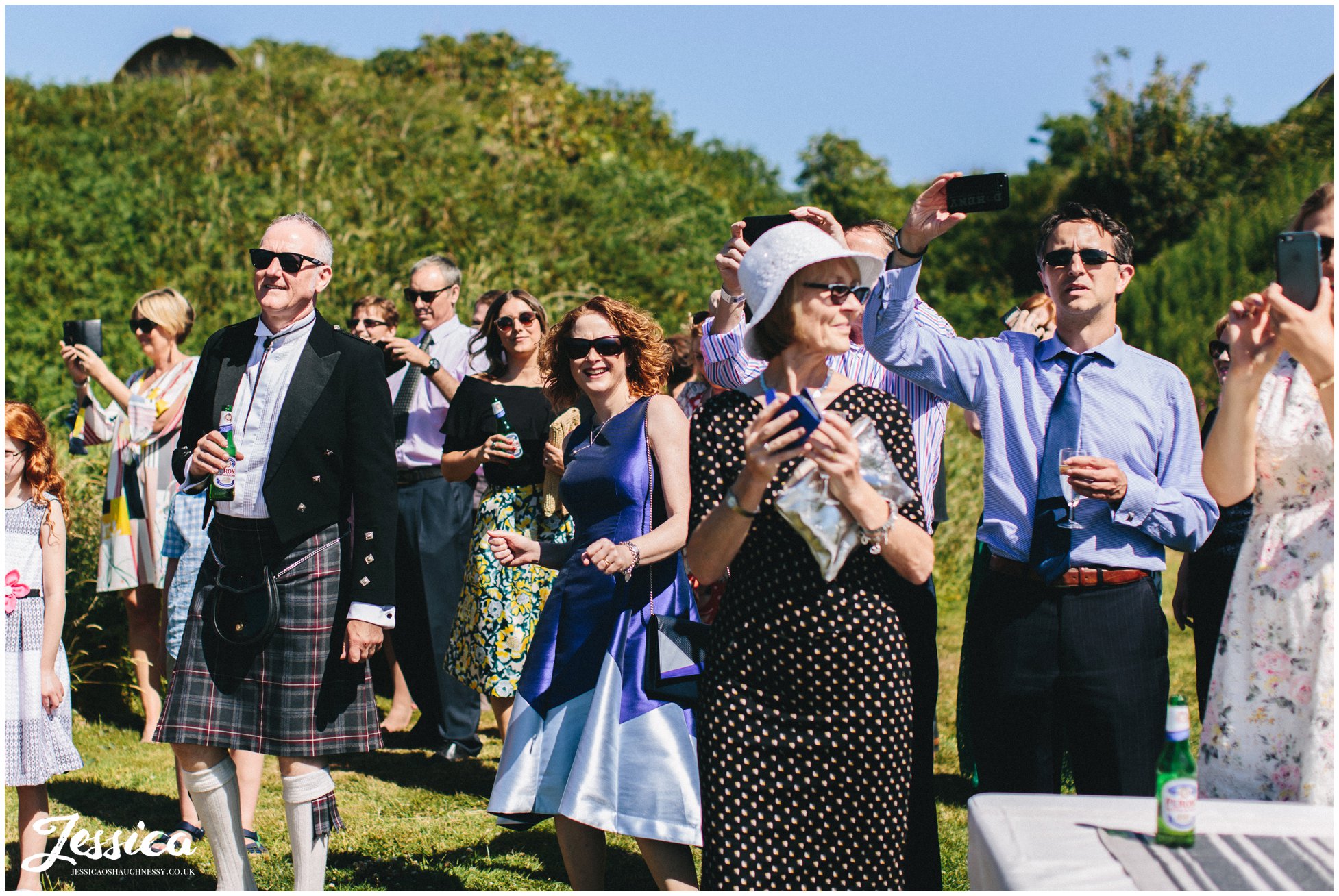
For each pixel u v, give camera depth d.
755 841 2.43
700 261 13.39
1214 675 2.58
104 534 5.20
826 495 2.33
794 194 28.33
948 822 4.36
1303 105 25.72
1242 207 21.33
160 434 5.19
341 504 3.47
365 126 14.25
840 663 2.41
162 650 5.29
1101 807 2.26
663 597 3.12
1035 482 3.08
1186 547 3.00
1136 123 26.64
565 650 3.23
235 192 11.80
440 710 5.25
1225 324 4.11
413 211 11.95
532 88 17.95
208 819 3.42
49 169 11.83
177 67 17.64
